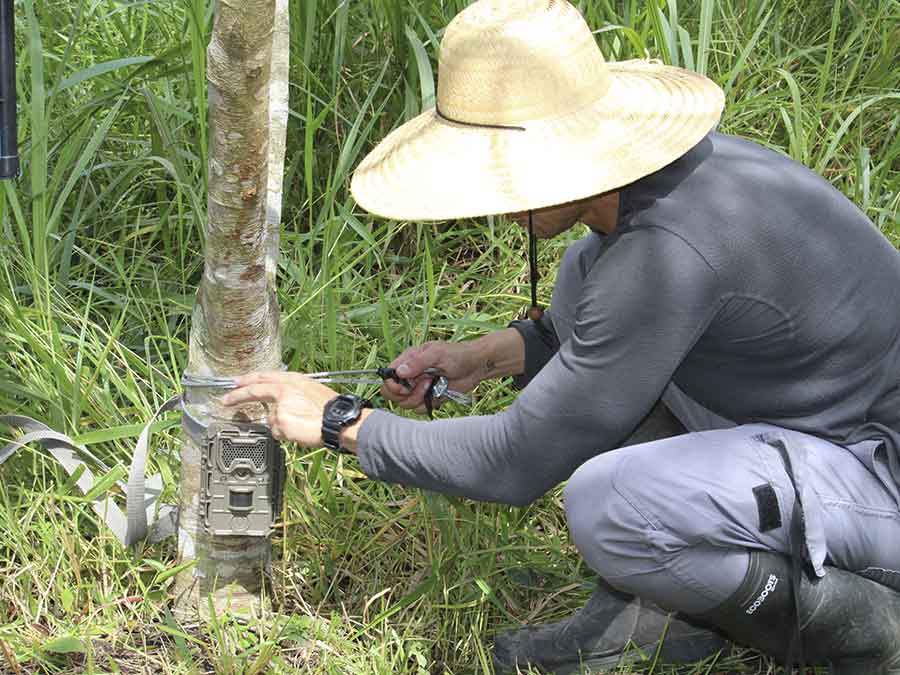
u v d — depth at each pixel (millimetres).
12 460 2514
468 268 3209
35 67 2607
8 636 2223
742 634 2127
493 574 2459
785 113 3246
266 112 1877
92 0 3412
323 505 2545
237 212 1957
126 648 2270
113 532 2361
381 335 2891
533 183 1862
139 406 2543
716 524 2002
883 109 3559
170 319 2947
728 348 1990
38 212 2641
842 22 3791
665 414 2350
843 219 2006
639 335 1892
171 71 2926
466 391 2439
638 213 1911
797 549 1985
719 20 3564
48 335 2639
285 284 2957
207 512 2217
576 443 1976
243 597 2354
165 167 2910
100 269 3088
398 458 2049
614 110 1941
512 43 1896
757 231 1904
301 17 3186
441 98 1987
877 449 2062
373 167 2064
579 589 2484
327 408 2076
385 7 3109
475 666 2299
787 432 2053
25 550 2363
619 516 2049
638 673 2295
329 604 2436
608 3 3289
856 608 2057
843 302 1970
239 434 2172
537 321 2426
